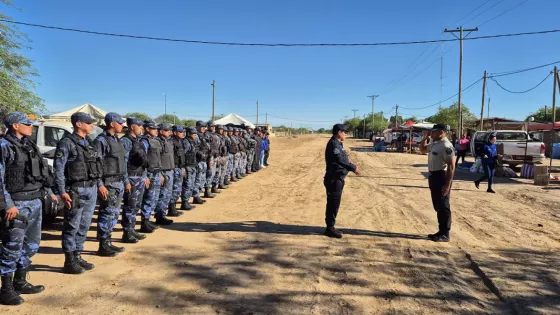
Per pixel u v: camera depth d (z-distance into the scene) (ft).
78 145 14.55
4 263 11.91
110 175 16.58
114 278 14.38
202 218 24.34
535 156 49.39
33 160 12.57
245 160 46.19
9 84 41.83
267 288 13.64
